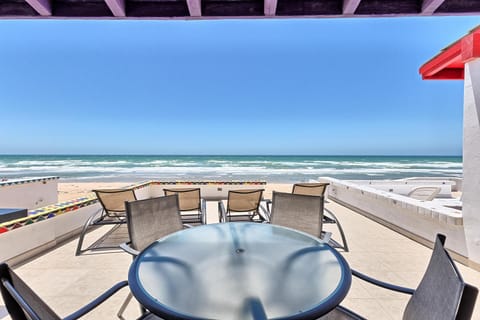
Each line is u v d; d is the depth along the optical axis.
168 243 1.58
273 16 1.65
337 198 5.89
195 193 3.62
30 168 22.81
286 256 1.38
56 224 3.14
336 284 1.09
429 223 3.07
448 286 0.81
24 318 0.77
